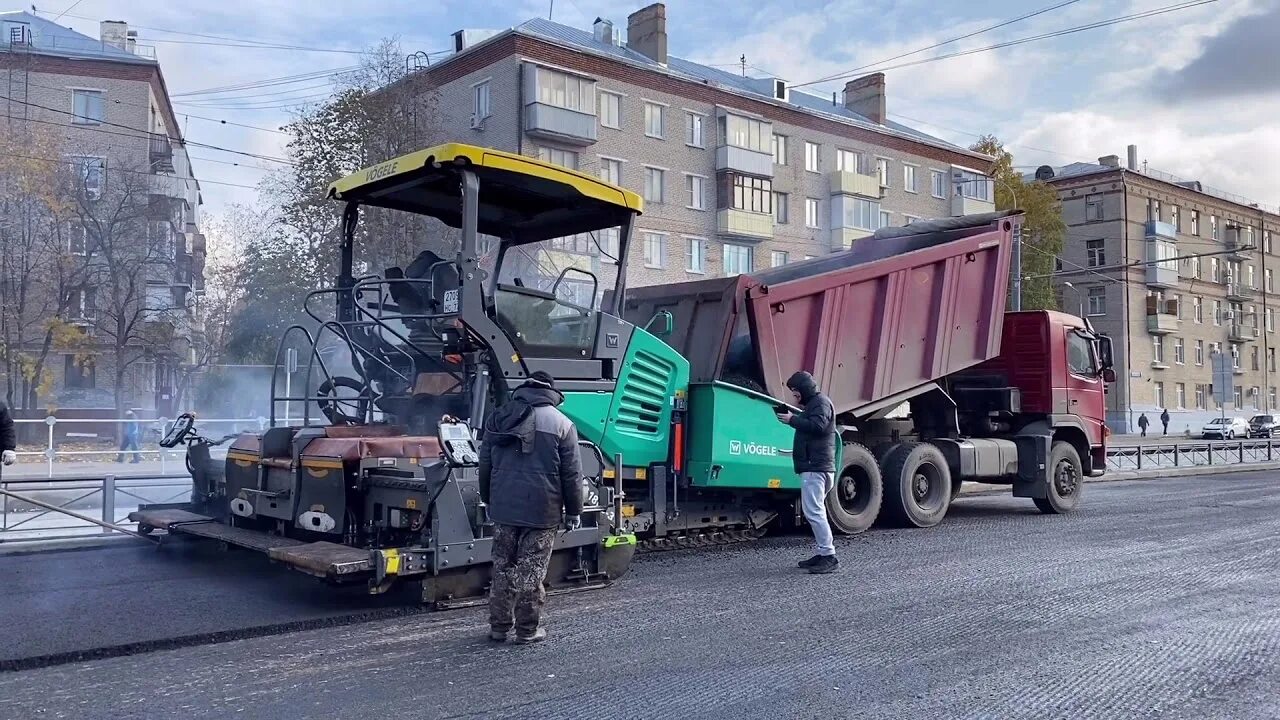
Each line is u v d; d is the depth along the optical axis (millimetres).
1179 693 5031
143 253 31406
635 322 10367
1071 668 5457
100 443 27094
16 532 9805
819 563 8375
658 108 38625
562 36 39594
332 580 6352
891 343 10969
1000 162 52562
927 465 11625
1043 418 13172
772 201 42344
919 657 5660
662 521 8750
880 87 49719
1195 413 60062
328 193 8188
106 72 37125
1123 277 56750
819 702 4852
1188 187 62281
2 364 30547
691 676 5273
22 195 29031
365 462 6957
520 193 7891
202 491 8992
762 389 9680
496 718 4598
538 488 5836
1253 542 10281
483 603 6891
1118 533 11008
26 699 4848
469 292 6969
